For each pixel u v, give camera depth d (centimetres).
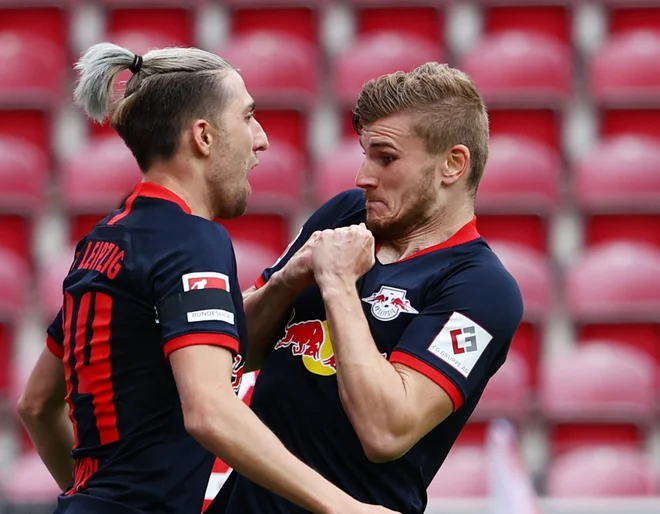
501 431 1443
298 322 940
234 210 889
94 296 841
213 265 820
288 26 2867
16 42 2816
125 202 886
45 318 2352
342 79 2745
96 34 2862
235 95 871
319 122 2742
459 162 905
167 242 828
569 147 2709
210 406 770
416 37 2853
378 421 828
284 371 927
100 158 2561
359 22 2875
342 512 782
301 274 901
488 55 2742
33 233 2545
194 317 795
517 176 2523
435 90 896
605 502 1523
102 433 838
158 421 831
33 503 1652
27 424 998
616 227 2528
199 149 858
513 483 1236
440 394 861
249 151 882
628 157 2566
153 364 827
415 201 905
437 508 1526
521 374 2264
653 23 2833
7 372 2342
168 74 861
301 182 2614
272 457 773
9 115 2689
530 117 2670
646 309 2342
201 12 2877
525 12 2847
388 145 896
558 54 2764
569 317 2389
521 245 2506
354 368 833
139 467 828
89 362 840
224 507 962
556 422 2194
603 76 2741
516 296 911
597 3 2861
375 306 909
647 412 2169
